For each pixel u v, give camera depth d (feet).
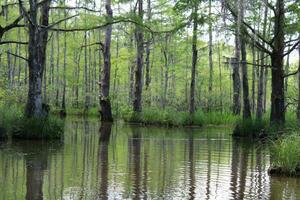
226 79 170.50
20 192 25.71
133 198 25.12
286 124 62.39
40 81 55.06
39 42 55.16
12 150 42.63
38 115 54.08
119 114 117.29
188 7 72.33
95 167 34.76
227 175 33.24
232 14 66.33
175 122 88.99
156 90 134.82
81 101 155.02
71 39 152.56
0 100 83.46
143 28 70.18
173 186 28.68
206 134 70.44
